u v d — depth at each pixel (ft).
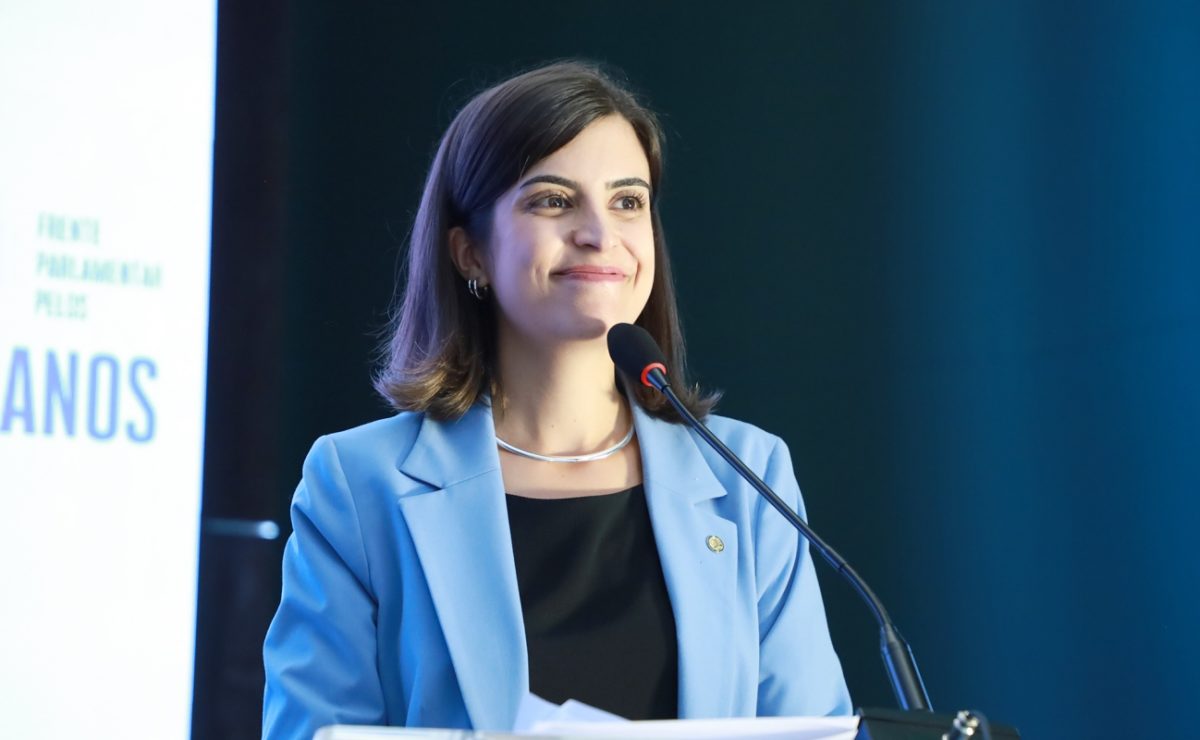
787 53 39.52
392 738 12.32
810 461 38.37
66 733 30.07
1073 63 36.42
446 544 19.60
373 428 21.30
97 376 31.48
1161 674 33.65
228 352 37.04
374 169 39.14
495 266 20.62
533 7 39.37
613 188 20.31
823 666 20.30
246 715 35.78
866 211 38.63
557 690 18.66
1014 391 36.63
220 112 37.35
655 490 20.40
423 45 39.34
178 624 31.86
